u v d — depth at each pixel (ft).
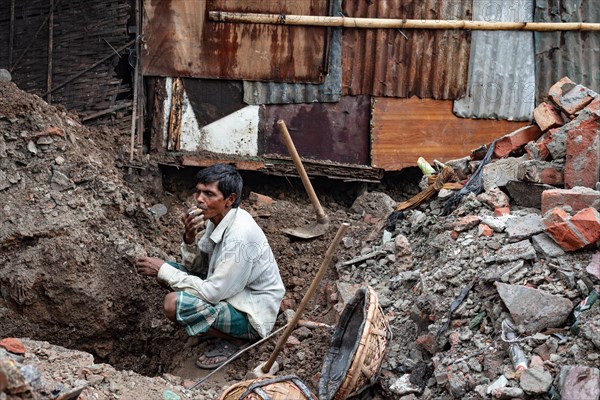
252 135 23.90
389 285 17.83
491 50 24.57
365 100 24.31
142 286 18.37
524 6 24.61
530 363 13.85
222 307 16.46
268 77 23.66
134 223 19.54
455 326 15.29
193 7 23.13
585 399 12.75
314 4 23.52
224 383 16.52
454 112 24.73
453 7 24.16
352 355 14.37
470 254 16.30
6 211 17.99
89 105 23.40
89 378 14.32
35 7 23.58
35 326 17.62
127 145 23.11
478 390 13.79
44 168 18.84
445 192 18.98
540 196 17.04
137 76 23.31
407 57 24.20
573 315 14.35
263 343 17.15
